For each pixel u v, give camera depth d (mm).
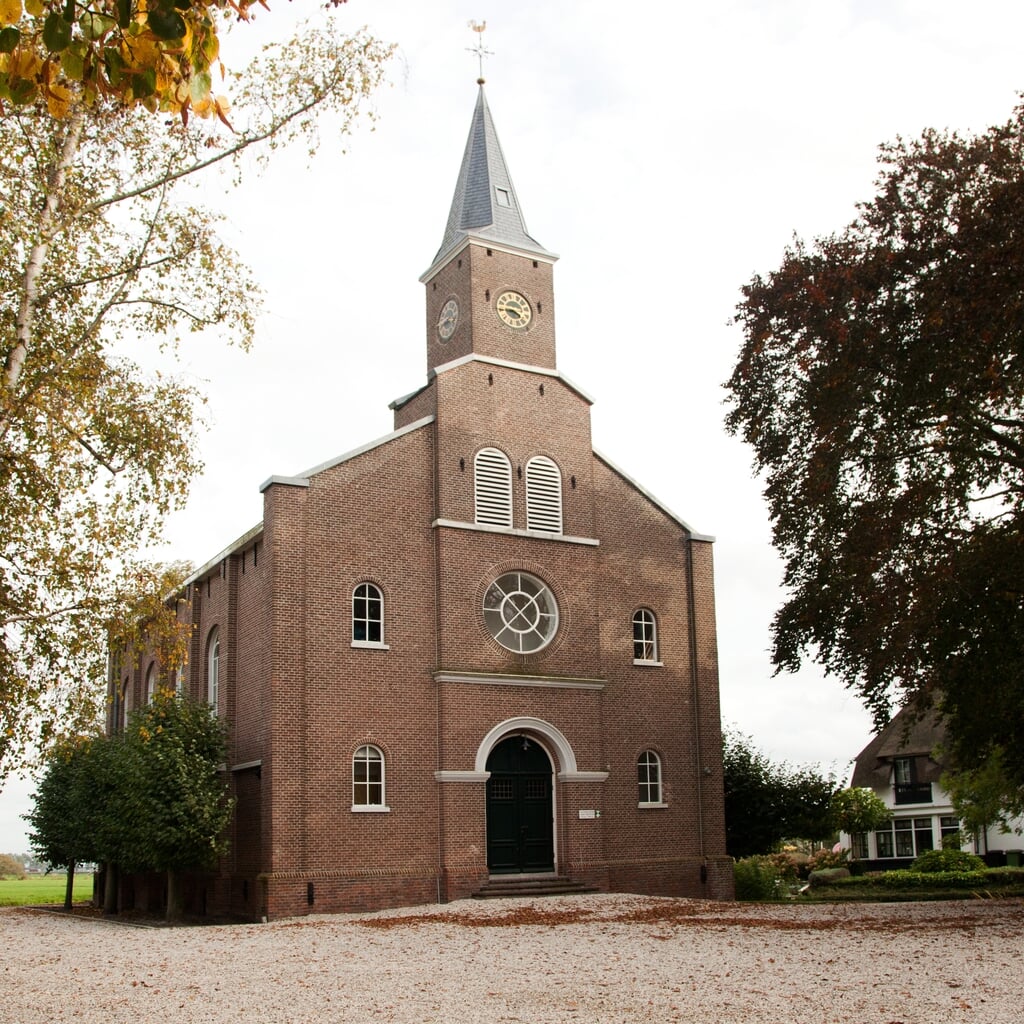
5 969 15797
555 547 30562
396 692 27391
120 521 16562
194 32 6621
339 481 27703
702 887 30719
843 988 12352
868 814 48250
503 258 32125
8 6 6215
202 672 31969
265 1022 11047
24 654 15445
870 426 24203
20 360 15570
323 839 25625
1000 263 21141
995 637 22891
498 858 28078
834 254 24625
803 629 26062
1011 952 14812
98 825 30641
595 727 29953
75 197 16562
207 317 18062
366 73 18000
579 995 12336
